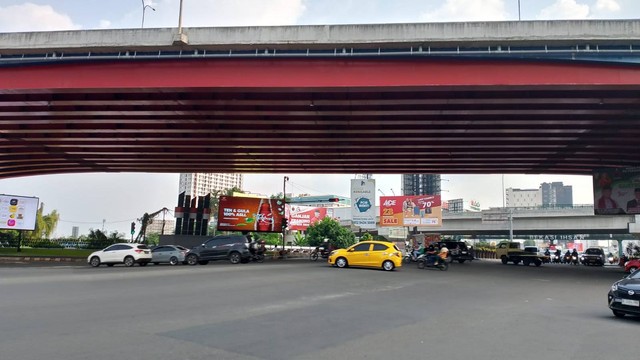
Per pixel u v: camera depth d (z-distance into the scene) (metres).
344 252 26.44
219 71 23.02
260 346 7.54
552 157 36.88
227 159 40.00
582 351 7.69
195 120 28.08
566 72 21.23
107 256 29.27
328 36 22.09
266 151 36.31
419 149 34.62
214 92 23.91
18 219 41.84
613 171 40.50
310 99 24.17
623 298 10.98
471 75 21.73
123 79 23.34
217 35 22.48
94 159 41.69
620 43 20.88
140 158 40.62
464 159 38.06
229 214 43.16
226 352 7.12
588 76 21.09
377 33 21.94
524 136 30.05
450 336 8.59
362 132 29.67
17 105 26.09
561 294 16.34
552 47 21.25
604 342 8.43
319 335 8.43
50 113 27.17
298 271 22.77
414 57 22.00
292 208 82.56
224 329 8.77
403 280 19.48
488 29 21.31
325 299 13.13
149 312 10.48
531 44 21.33
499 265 36.00
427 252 28.38
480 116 26.27
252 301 12.46
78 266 29.05
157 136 32.47
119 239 52.09
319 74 22.56
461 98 23.36
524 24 21.19
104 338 7.87
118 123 29.61
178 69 23.23
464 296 14.70
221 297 13.13
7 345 7.32
